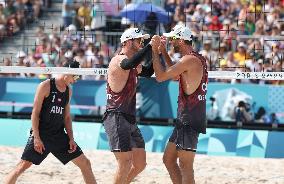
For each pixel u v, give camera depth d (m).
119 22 35.50
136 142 17.38
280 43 33.50
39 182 21.95
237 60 32.50
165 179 23.09
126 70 16.84
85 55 32.50
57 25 37.97
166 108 31.61
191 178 16.83
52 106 17.00
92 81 32.38
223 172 25.39
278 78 21.97
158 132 31.20
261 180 23.62
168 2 36.22
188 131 16.75
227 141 30.83
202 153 30.88
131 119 17.03
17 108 33.06
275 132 30.64
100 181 22.59
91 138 31.62
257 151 30.50
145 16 32.94
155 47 16.55
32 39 37.16
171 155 17.22
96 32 33.97
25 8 38.91
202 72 16.77
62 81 17.09
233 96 31.33
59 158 17.39
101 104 32.22
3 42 37.59
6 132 32.41
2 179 21.78
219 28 34.75
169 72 16.53
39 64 33.91
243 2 36.25
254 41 33.88
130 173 17.50
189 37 16.83
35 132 16.92
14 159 26.53
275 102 31.00
